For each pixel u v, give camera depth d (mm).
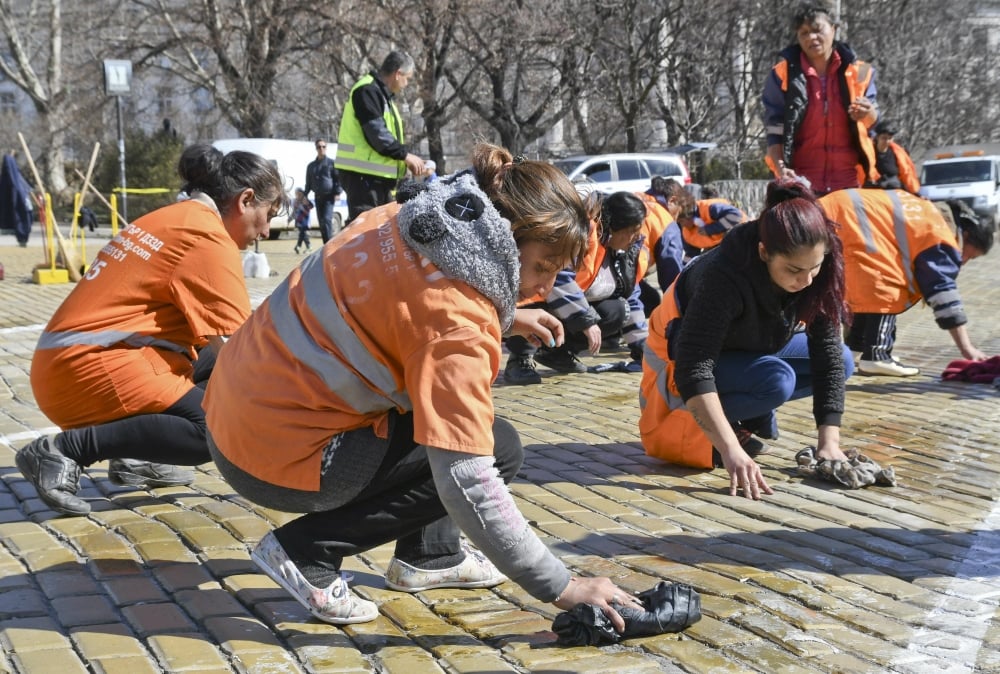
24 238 20750
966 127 36500
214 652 2658
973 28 35188
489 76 29250
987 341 8820
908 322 10227
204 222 3830
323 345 2547
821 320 4223
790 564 3322
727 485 4293
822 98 6773
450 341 2373
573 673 2533
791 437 5137
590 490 4230
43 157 37750
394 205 2645
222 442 2680
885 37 30141
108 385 3762
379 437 2625
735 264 3922
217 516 3832
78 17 35781
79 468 3844
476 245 2381
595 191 2670
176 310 3898
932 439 5062
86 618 2889
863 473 4215
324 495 2643
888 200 6504
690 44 28422
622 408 5949
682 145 27500
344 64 28031
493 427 2861
